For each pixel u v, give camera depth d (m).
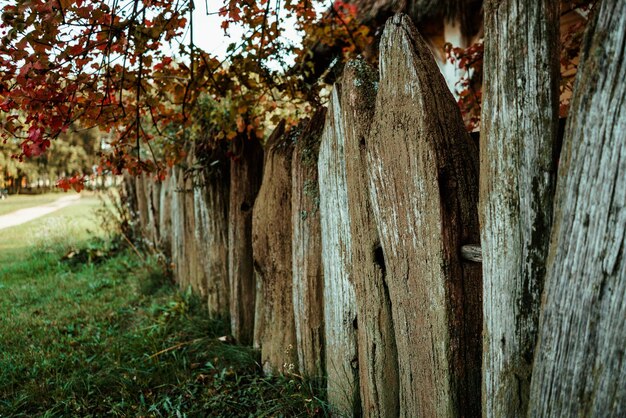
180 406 2.54
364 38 3.59
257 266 2.88
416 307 1.61
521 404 1.24
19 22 1.73
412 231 1.57
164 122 2.85
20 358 3.21
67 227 9.01
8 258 7.23
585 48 1.00
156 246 5.80
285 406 2.37
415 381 1.67
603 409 1.00
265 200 2.76
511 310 1.24
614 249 0.96
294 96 3.25
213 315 3.63
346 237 2.09
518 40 1.15
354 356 2.12
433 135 1.45
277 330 2.71
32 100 2.04
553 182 1.13
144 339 3.33
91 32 1.99
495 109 1.23
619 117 0.93
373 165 1.73
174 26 2.22
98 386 2.84
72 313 4.21
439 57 5.20
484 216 1.29
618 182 0.94
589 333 1.01
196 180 3.71
